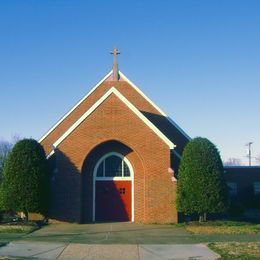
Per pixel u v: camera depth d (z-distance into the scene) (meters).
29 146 26.12
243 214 33.72
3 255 16.16
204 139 26.66
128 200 28.42
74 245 18.25
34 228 23.66
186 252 16.89
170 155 28.36
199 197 25.69
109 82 34.47
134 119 27.94
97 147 28.05
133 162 28.48
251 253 16.34
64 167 27.50
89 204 28.31
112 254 16.58
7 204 25.58
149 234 21.91
